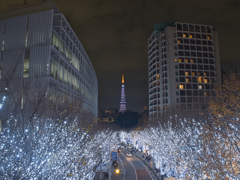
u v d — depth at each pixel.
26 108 12.81
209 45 84.69
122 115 148.12
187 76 80.38
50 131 14.42
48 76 29.19
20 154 10.16
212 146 14.09
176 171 26.59
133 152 78.19
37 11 32.66
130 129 128.75
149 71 98.44
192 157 17.78
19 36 31.89
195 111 34.31
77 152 18.06
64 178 14.90
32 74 29.92
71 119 21.00
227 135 13.27
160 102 85.81
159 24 94.19
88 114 31.86
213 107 14.64
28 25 32.12
